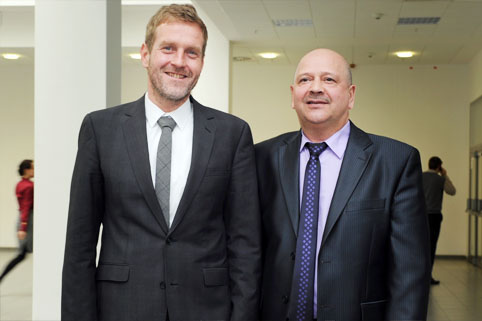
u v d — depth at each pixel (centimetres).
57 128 460
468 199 1099
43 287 461
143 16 855
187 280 209
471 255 1073
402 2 708
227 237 224
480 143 1019
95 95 457
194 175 212
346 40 930
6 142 650
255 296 217
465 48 978
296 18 793
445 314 646
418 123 1145
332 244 219
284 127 1174
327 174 230
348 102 234
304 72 228
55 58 461
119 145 216
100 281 213
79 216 213
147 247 208
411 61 1108
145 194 209
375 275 223
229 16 786
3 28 745
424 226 227
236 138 226
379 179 226
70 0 459
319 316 217
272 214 234
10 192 591
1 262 580
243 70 1181
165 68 212
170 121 219
